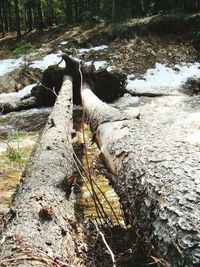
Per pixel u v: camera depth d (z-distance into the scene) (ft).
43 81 29.73
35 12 95.86
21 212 8.47
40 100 30.22
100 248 8.70
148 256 7.79
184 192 6.85
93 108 16.79
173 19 46.68
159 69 38.58
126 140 10.46
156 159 8.50
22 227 7.79
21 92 35.14
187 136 19.90
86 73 28.99
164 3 62.69
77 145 19.99
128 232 9.54
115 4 61.21
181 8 57.47
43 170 11.05
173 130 21.22
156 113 25.35
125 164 9.46
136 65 39.09
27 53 49.98
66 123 16.98
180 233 6.10
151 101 28.91
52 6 94.43
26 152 19.11
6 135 23.04
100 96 30.09
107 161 11.25
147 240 7.31
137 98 30.30
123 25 49.06
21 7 98.27
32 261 6.54
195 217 6.19
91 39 48.80
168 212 6.68
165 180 7.51
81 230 9.57
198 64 40.29
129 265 8.23
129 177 8.86
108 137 12.03
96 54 42.65
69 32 58.70
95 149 19.06
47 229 8.04
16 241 7.24
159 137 10.18
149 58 40.63
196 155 8.32
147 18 49.88
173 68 38.78
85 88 25.71
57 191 9.98
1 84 37.17
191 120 22.94
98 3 78.13
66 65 29.45
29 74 38.45
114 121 13.39
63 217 9.02
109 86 29.73
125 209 9.18
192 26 46.39
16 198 9.75
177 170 7.65
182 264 5.85
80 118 26.16
